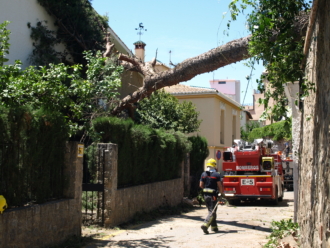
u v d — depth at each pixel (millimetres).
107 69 10883
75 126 9211
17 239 6789
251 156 17562
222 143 30531
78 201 8797
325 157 4621
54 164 8195
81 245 8258
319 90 5117
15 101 7926
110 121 10781
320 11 5027
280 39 6586
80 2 15672
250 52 6695
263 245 8195
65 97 8734
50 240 7750
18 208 6949
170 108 20172
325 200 4539
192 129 21641
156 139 13477
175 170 16031
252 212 14891
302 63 6555
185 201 16531
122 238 9125
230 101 31141
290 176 26516
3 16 13148
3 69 8094
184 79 12094
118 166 11008
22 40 13891
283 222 8969
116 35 18953
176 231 10188
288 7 6453
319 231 4945
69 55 16141
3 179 6770
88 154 10820
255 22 6508
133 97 13906
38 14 14695
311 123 5969
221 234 9750
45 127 7711
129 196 11359
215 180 10195
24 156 7195
